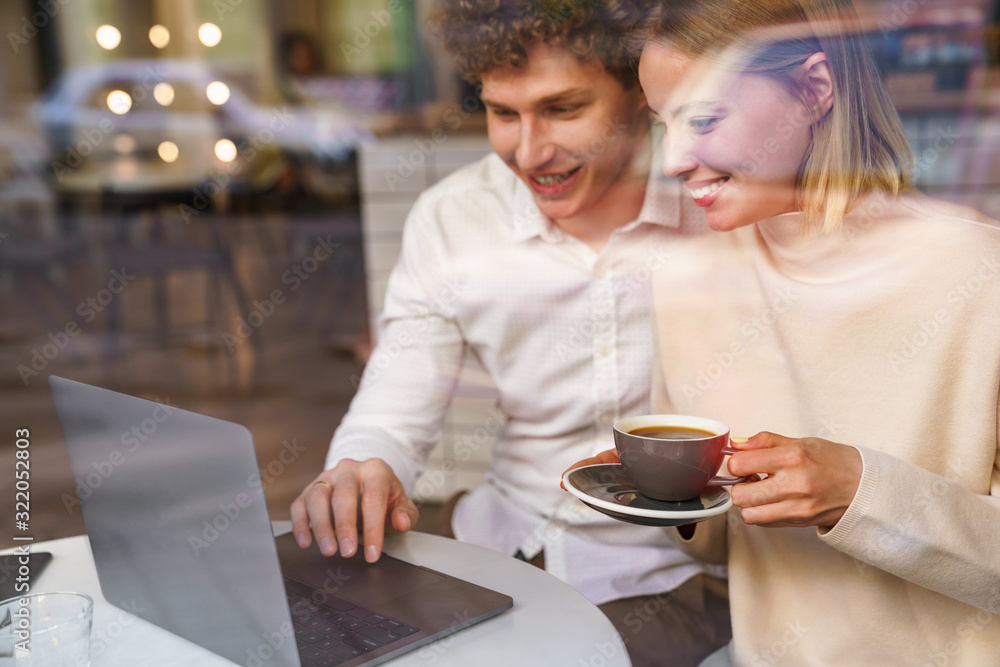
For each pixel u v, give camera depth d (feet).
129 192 11.51
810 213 2.42
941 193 3.57
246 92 12.66
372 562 2.15
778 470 1.91
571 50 2.94
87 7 15.72
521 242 3.36
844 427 2.37
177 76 13.47
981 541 1.99
